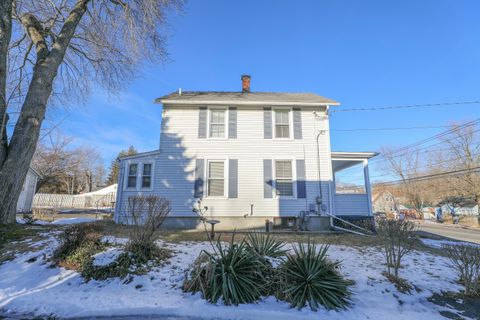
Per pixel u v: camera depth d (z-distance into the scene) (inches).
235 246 182.2
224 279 151.3
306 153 462.0
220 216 432.5
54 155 1171.3
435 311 150.1
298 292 149.3
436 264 233.1
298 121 474.3
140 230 211.2
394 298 161.9
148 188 436.5
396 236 192.7
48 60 330.6
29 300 148.4
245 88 590.2
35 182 737.0
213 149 456.8
